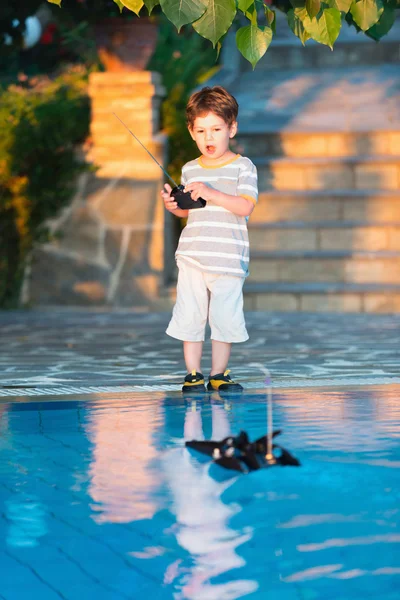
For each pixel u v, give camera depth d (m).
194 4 4.00
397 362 6.45
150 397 4.91
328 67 14.14
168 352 7.24
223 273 5.20
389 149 11.96
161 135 11.20
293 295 10.84
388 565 2.12
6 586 2.03
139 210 11.14
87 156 11.24
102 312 11.02
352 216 11.59
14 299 11.37
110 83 11.10
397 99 12.79
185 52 12.76
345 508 2.58
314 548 2.24
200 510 2.58
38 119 11.26
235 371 6.01
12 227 11.34
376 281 11.05
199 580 2.05
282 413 4.29
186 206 5.11
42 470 3.11
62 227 11.28
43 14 13.70
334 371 5.97
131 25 10.99
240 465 3.07
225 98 5.11
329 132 11.99
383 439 3.59
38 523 2.48
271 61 14.22
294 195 11.64
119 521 2.49
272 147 12.17
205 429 3.89
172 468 3.12
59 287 11.30
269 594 1.97
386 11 4.85
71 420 4.16
